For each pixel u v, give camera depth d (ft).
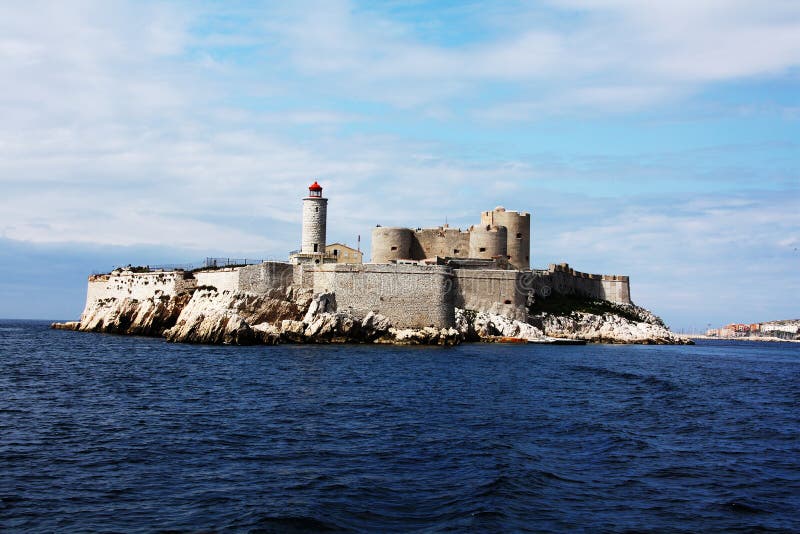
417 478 84.74
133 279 360.89
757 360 340.18
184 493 78.38
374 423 118.32
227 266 327.47
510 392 160.25
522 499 77.25
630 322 428.15
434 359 236.22
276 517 70.13
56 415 122.72
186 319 296.10
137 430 110.63
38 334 409.69
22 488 79.61
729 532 69.31
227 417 122.11
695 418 133.39
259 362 213.87
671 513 74.38
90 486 80.74
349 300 295.89
